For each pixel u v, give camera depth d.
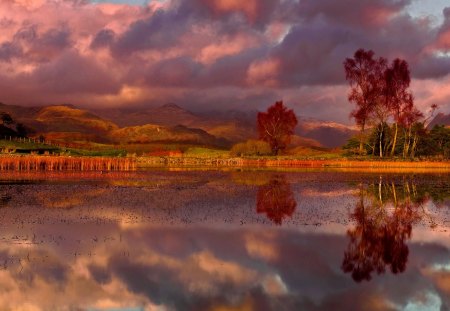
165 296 15.34
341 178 65.44
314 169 92.31
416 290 16.06
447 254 20.81
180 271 17.97
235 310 14.17
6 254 20.02
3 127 161.88
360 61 100.19
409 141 110.44
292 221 28.34
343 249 21.58
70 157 85.75
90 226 26.08
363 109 102.44
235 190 46.53
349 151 122.62
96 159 86.75
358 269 18.38
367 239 23.61
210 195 41.69
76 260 19.28
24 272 17.66
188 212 31.39
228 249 21.33
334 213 31.89
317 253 20.77
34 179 59.41
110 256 19.97
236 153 135.50
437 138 123.19
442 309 14.33
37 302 14.83
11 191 43.88
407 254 20.81
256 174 74.31
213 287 16.28
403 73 100.12
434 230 26.19
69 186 49.72
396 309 14.38
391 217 30.52
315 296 15.45
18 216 29.12
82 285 16.34
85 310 14.25
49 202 35.88
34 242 22.14
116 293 15.63
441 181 60.41
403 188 50.38
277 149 136.12
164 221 27.86
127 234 24.12
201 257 19.97
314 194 43.53
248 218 29.28
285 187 50.44
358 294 15.58
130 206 34.00
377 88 100.94
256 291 15.84
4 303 14.72
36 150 117.25
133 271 17.94
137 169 90.06
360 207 35.03
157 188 48.12
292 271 18.09
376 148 116.88
